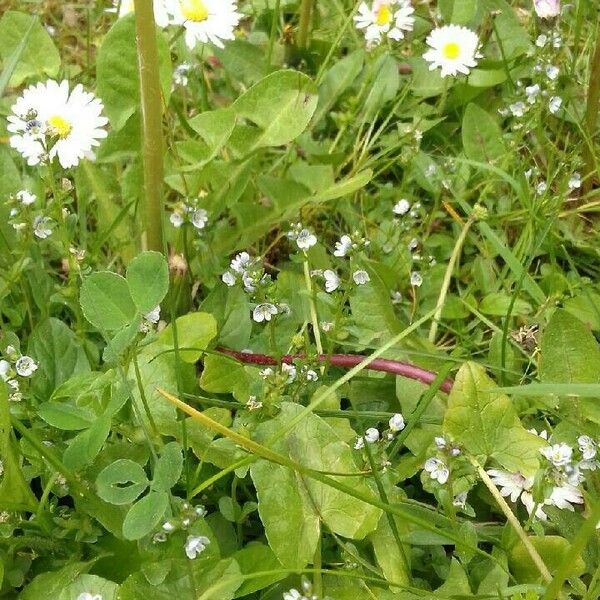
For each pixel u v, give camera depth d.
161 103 0.20
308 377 0.19
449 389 0.20
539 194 0.26
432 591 0.16
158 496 0.14
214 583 0.15
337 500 0.16
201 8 0.25
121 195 0.25
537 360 0.22
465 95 0.30
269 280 0.19
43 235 0.20
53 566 0.16
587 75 0.31
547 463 0.15
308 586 0.14
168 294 0.22
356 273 0.19
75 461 0.15
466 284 0.26
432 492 0.18
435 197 0.27
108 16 0.33
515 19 0.32
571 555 0.14
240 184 0.24
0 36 0.25
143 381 0.18
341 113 0.28
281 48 0.32
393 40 0.33
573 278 0.25
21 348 0.21
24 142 0.21
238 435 0.15
